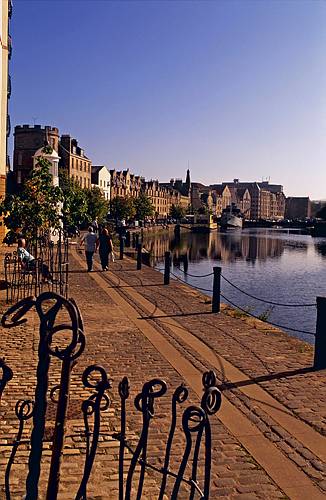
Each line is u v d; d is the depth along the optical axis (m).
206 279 29.11
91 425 5.52
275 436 5.43
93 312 11.95
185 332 10.12
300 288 26.28
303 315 18.83
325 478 4.60
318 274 33.09
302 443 5.28
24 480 4.34
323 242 78.44
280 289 25.78
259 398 6.54
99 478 4.44
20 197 14.63
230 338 9.68
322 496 4.30
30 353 8.20
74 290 15.18
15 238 14.78
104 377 2.95
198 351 8.70
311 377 7.43
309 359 8.37
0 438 5.14
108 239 20.81
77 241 35.16
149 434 5.38
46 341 2.74
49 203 14.70
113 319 11.23
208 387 2.95
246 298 22.50
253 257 47.75
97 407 2.96
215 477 4.55
